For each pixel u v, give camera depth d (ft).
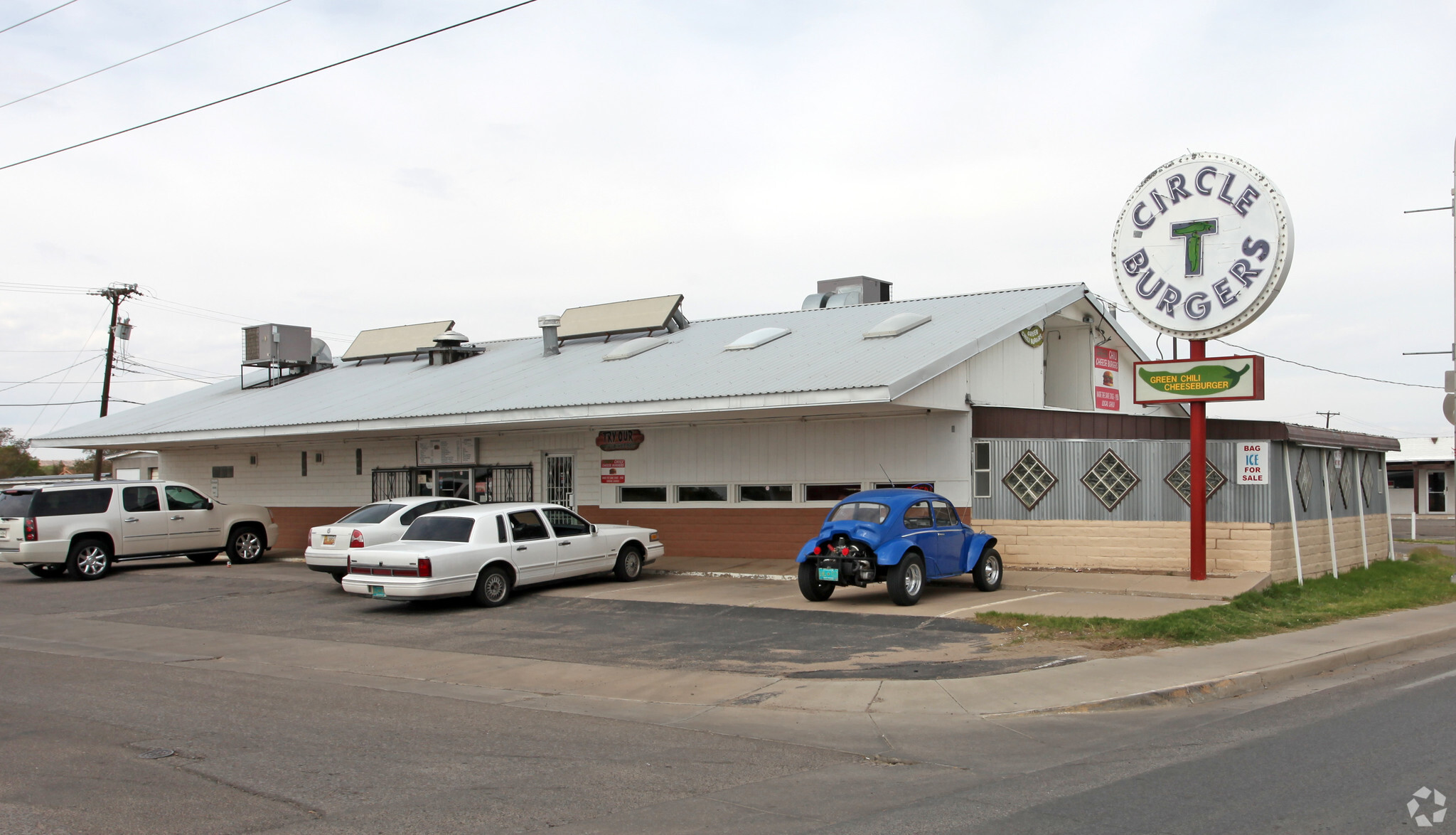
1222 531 52.80
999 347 63.46
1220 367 49.29
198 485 100.07
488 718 28.27
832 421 63.46
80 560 65.92
